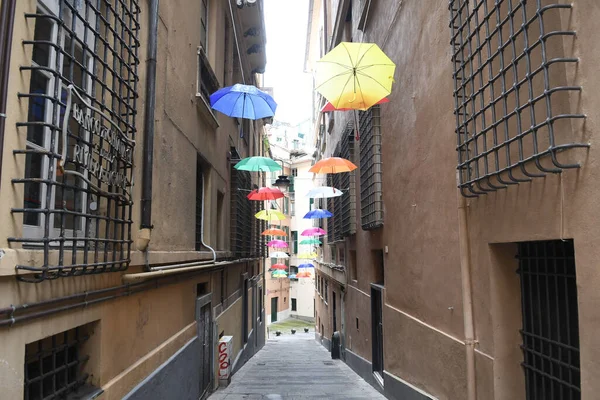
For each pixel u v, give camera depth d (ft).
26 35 8.64
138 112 14.93
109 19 13.19
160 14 17.06
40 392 9.68
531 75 9.91
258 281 64.44
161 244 17.22
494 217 13.07
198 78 23.45
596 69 8.42
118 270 12.56
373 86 17.49
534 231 10.85
